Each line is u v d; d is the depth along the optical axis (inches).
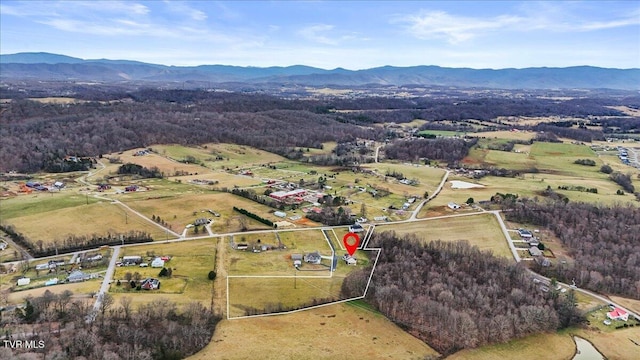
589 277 6161.4
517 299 5452.8
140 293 5487.2
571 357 4694.9
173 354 4333.2
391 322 5098.4
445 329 4909.0
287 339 4685.0
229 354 4392.2
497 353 4702.3
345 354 4485.7
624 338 5034.5
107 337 4458.7
